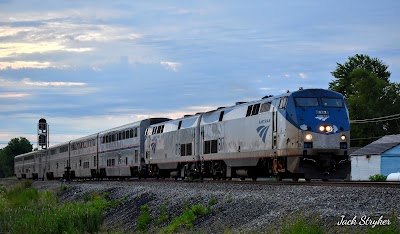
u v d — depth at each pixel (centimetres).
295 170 2688
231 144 3294
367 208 1675
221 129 3428
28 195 4781
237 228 1894
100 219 2817
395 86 8525
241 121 3177
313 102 2734
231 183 3030
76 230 2608
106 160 5734
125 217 2859
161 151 4359
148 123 4838
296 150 2669
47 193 4788
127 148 5094
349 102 8306
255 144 3017
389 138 5391
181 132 4006
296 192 2178
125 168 5150
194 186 3114
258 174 3170
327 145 2697
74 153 6894
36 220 2839
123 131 5231
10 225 2909
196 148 3772
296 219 1587
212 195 2553
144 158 4766
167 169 4334
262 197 2194
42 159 8550
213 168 3578
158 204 2812
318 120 2706
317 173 2695
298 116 2691
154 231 2347
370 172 5050
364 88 8350
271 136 2852
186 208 2431
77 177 6900
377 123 8119
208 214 2258
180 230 2173
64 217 2791
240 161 3194
